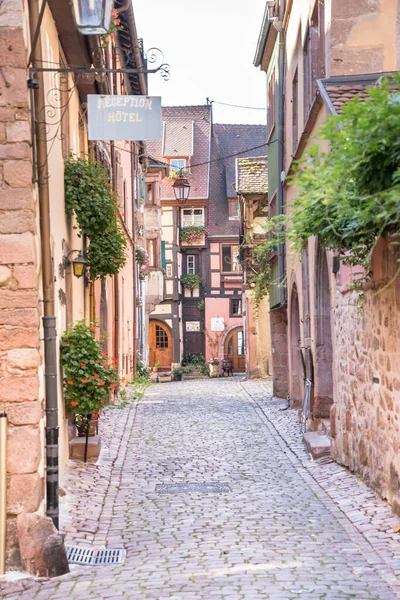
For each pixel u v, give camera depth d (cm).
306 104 1627
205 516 931
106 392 1198
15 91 793
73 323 1260
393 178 559
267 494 1056
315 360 1525
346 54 1246
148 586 657
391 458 902
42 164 831
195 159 5306
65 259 1260
